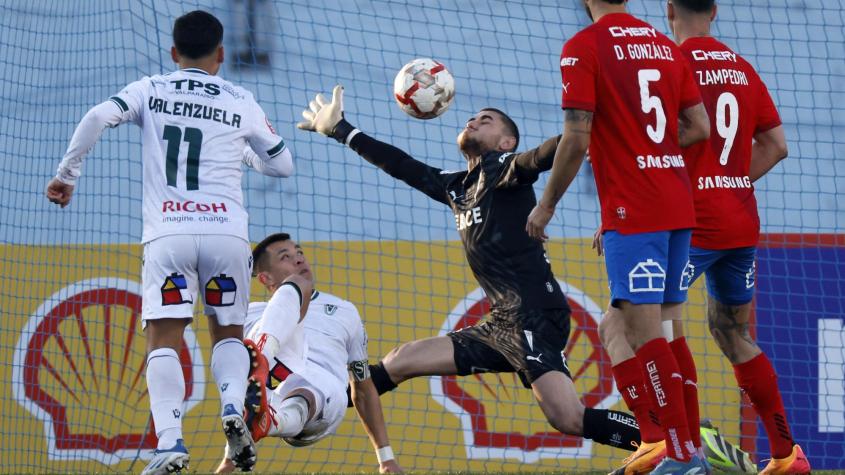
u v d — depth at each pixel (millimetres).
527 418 26078
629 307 13938
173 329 15055
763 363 16844
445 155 32844
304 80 33625
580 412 19656
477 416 26078
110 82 31516
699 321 27000
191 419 25641
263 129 16016
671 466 13688
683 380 14656
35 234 29078
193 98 15383
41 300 26500
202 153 15180
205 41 15891
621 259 13914
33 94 30906
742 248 16359
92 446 25641
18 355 26141
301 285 18750
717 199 16188
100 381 26031
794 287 27281
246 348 15703
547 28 35438
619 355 16109
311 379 19438
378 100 33656
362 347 21016
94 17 32250
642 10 35094
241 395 14883
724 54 16797
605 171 14102
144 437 25641
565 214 30875
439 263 27781
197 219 14867
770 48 34719
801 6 35156
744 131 16609
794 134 33094
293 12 34625
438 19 35438
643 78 14070
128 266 26719
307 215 30828
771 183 32250
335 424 19938
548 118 33812
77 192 29359
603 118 14094
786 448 16781
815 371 26922
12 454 25688
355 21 35062
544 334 20000
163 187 14984
